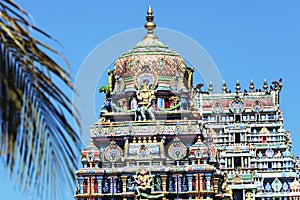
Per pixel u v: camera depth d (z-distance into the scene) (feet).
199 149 359.05
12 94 63.46
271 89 573.33
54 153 64.54
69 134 65.00
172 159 358.64
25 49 64.03
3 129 63.26
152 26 395.34
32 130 63.93
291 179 533.96
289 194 524.11
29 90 64.34
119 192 358.84
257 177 525.75
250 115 562.66
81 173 360.69
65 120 65.00
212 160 364.79
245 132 553.23
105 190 360.28
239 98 564.30
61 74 64.69
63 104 65.00
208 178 354.33
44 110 64.64
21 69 64.18
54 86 64.69
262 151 548.31
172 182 355.15
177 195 353.31
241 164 539.29
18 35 64.03
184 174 355.97
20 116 63.67
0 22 63.57
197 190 353.92
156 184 355.36
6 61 63.87
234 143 549.54
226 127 553.64
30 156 63.67
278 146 546.67
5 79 63.36
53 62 64.64
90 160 361.92
